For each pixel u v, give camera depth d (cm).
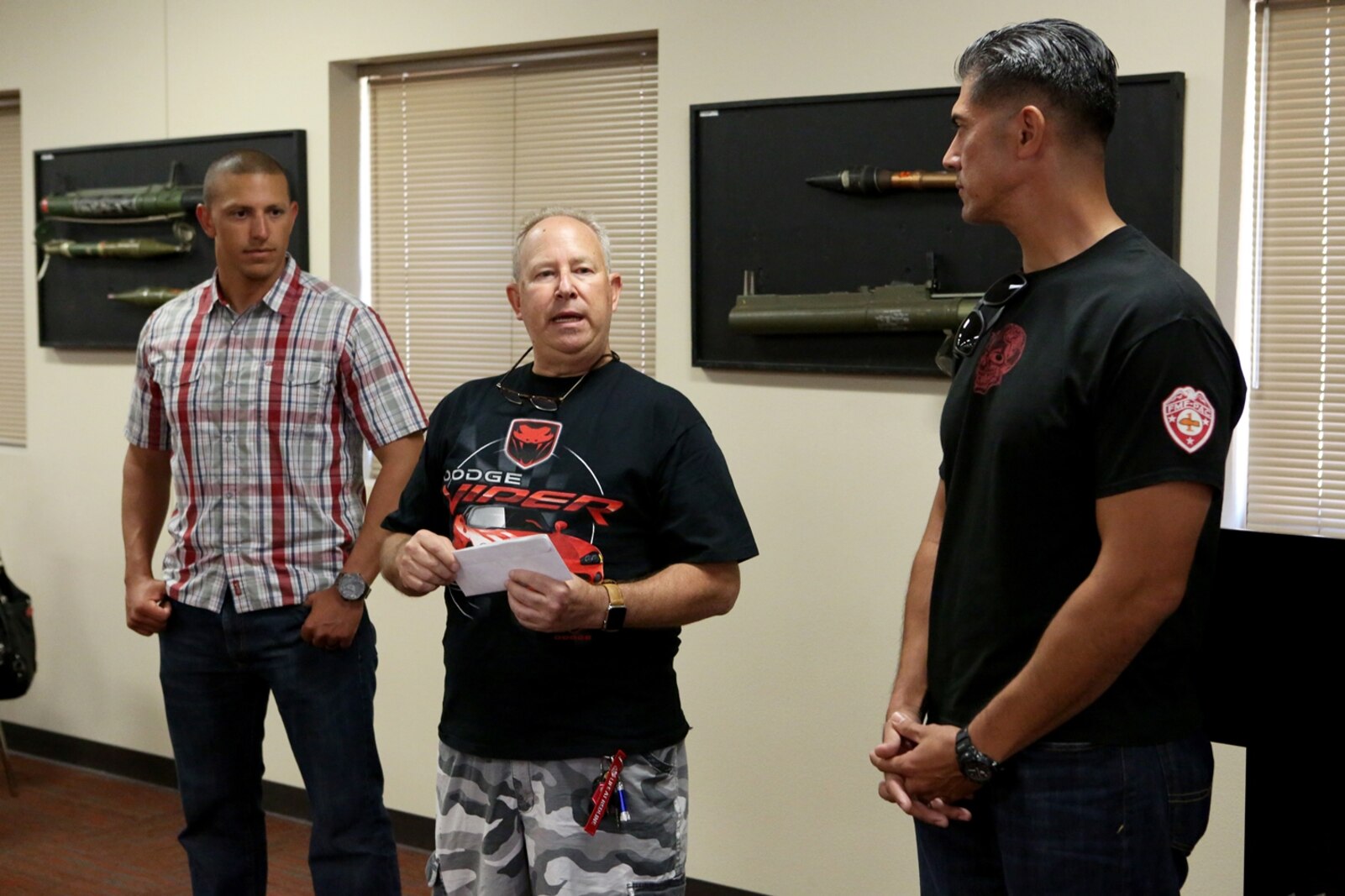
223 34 390
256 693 274
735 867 322
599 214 351
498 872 204
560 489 200
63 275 419
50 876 345
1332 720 192
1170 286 148
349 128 382
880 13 291
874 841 304
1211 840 264
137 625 273
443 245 378
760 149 306
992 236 280
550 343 205
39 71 424
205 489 268
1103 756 152
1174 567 144
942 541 170
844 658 305
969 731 157
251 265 266
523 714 199
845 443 302
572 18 335
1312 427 270
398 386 274
